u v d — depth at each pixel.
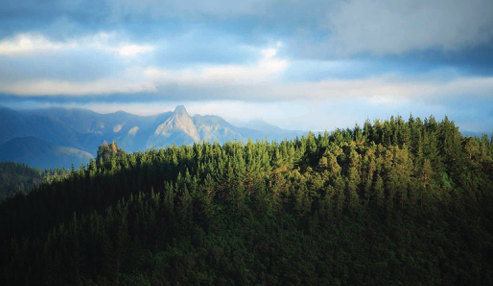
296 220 137.00
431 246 125.38
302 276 117.69
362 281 116.25
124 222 123.81
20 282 112.38
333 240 128.88
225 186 141.25
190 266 117.94
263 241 127.50
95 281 114.31
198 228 129.12
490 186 144.12
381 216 136.00
